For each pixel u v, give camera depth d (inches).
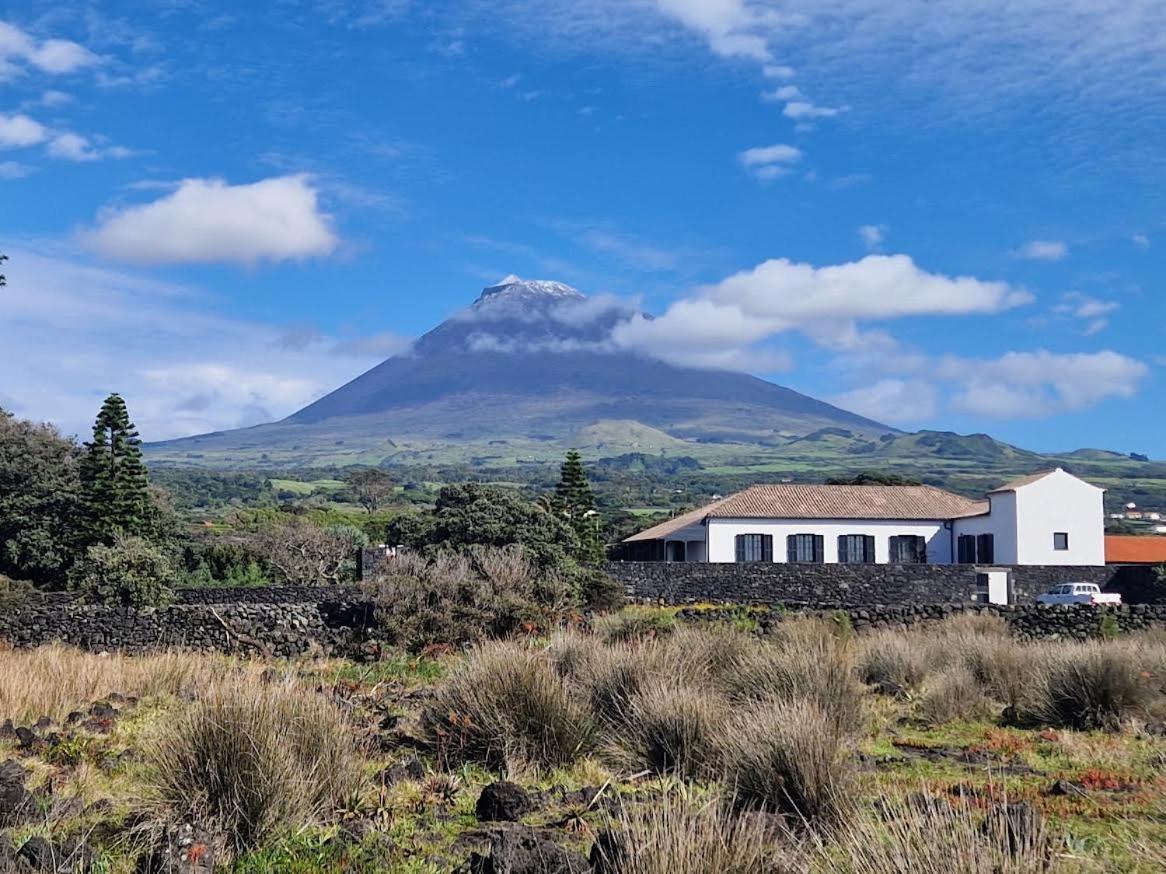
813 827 335.6
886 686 705.0
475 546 1398.9
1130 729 553.0
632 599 1619.1
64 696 610.9
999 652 744.3
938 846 256.5
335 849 331.3
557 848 300.5
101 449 1963.6
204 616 1063.6
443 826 365.7
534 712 464.4
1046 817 361.7
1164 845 316.8
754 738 387.5
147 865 305.4
